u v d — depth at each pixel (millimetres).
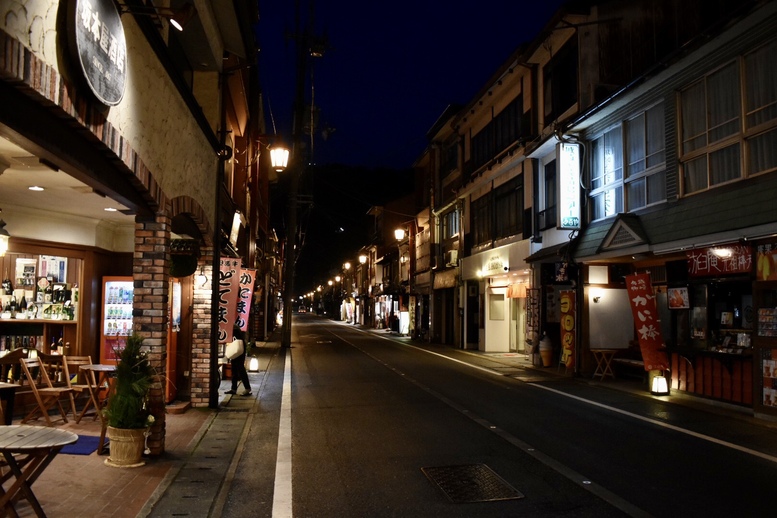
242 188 20141
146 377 7141
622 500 5996
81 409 10094
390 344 30844
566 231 17703
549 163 19391
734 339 11586
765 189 10156
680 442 8492
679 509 5719
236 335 13266
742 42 10883
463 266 27734
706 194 11773
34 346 10133
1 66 3621
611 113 15094
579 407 11469
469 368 18766
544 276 19469
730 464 7312
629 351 15828
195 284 11484
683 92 12672
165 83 7746
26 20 3992
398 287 41406
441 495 6242
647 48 16516
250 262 24203
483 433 9172
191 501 5977
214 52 12289
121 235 11414
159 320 7664
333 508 5887
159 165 7559
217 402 11406
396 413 10914
